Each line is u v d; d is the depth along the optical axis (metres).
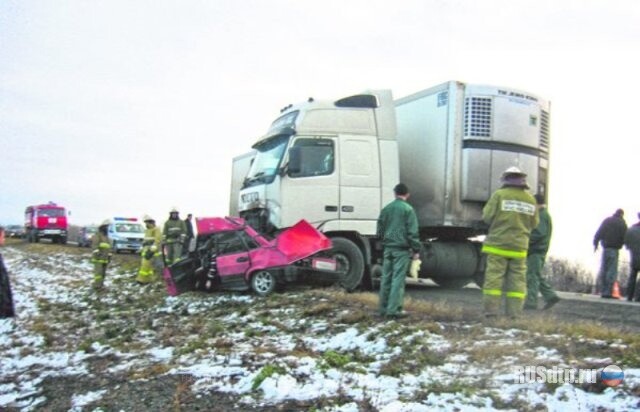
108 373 6.61
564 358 5.54
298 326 8.23
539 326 6.86
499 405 4.55
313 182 11.96
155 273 17.94
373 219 12.29
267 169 12.22
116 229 33.53
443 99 12.51
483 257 13.69
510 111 12.49
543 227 9.26
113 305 12.59
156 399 5.51
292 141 11.96
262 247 11.59
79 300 14.07
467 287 15.34
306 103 12.34
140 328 9.27
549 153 13.31
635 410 4.16
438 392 4.89
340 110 12.39
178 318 9.91
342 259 11.95
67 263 26.94
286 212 11.76
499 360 5.61
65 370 6.98
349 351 6.68
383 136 12.57
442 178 12.41
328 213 12.02
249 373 5.97
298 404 5.01
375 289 12.66
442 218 12.36
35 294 16.22
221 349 7.09
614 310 9.52
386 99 12.77
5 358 8.05
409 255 8.26
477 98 12.35
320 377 5.64
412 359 5.96
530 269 9.34
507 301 7.79
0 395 6.23
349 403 4.88
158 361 6.93
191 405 5.25
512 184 7.80
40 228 46.41
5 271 9.92
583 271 22.22
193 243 12.40
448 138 12.32
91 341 8.41
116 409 5.37
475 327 7.03
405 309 8.79
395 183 12.54
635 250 12.43
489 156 12.30
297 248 11.34
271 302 10.34
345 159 12.21
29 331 9.96
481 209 12.45
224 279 11.78
